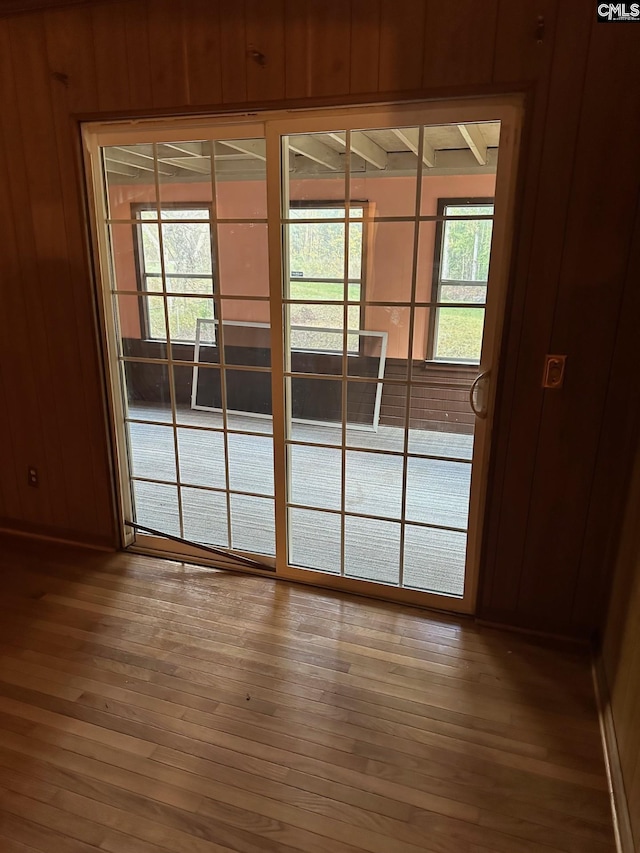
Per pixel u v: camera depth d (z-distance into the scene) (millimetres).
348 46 2029
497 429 2199
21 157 2568
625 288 1934
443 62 1943
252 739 1833
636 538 1808
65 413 2881
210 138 2352
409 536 2834
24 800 1631
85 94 2408
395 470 2848
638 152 1821
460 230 2344
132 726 1883
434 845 1509
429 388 2506
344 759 1764
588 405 2066
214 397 3248
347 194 2344
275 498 2666
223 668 2148
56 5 2324
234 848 1493
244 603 2555
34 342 2820
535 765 1752
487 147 2242
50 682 2076
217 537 2963
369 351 2652
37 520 3141
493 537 2312
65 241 2613
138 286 2848
